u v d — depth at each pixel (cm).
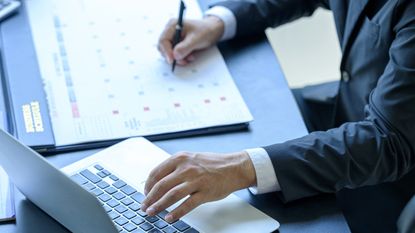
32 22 134
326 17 213
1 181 99
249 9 135
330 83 158
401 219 97
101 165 101
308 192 98
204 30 129
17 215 93
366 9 121
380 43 117
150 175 95
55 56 125
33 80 118
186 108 114
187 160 96
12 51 125
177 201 91
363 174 101
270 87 121
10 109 111
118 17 137
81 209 79
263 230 90
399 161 103
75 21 135
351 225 121
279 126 112
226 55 130
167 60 124
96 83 119
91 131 108
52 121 109
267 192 98
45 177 81
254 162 97
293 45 218
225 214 92
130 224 89
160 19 138
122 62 124
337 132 103
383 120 103
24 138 105
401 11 111
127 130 108
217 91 118
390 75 103
